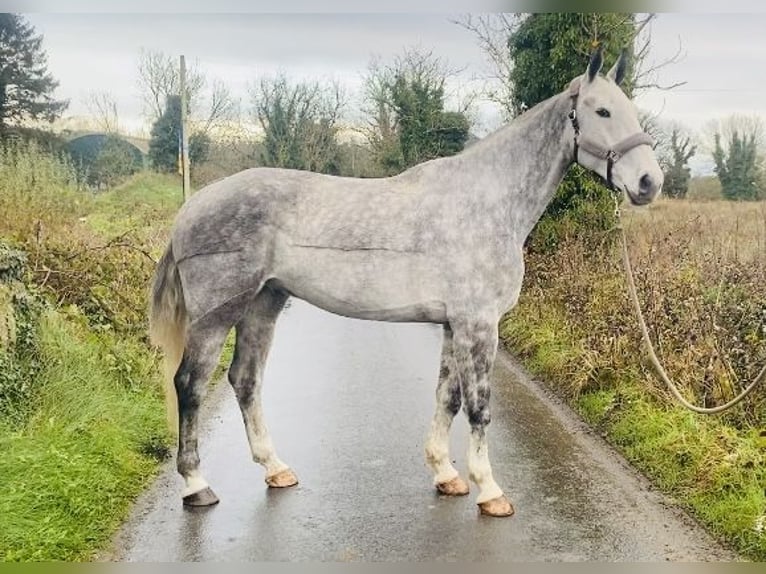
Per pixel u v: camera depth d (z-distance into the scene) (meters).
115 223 13.46
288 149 27.41
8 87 26.42
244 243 4.26
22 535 3.68
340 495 4.51
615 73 4.46
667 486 4.55
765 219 8.61
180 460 4.33
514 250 4.35
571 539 3.89
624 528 4.02
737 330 5.56
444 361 4.55
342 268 4.25
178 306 4.42
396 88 20.62
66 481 4.16
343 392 6.86
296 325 10.87
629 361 6.30
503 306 4.36
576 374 6.62
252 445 4.67
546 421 5.97
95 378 5.64
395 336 9.85
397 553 3.76
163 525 4.07
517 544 3.85
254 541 3.89
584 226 9.81
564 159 4.43
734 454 4.42
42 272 6.75
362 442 5.45
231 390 6.95
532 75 10.67
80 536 3.80
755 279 6.35
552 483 4.67
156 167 30.19
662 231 8.85
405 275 4.23
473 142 4.46
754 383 3.82
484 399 4.26
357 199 4.34
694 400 5.38
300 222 4.29
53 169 12.69
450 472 4.56
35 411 5.02
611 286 7.38
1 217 8.62
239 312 4.32
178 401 4.32
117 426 5.15
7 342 5.17
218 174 29.62
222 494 4.52
